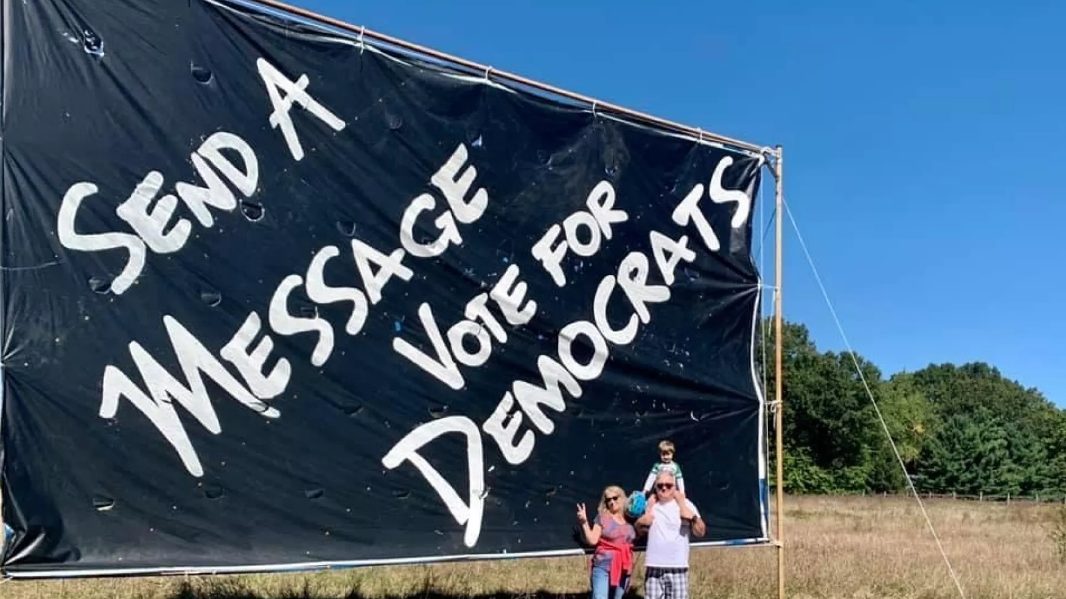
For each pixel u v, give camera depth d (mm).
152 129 6141
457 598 8844
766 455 9078
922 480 62969
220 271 6320
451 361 7266
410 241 7141
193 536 6094
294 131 6699
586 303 8047
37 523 5598
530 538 7523
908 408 76875
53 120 5820
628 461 8164
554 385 7805
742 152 9250
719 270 8961
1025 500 54062
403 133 7191
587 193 8156
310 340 6641
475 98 7598
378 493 6844
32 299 5680
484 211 7551
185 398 6129
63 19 5910
